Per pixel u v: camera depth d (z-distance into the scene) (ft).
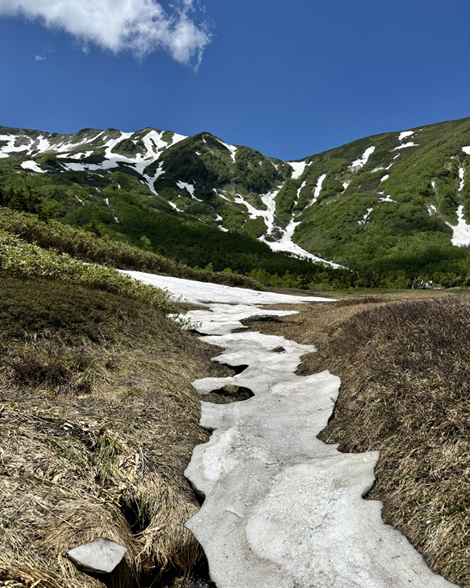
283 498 9.03
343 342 19.01
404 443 10.04
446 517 7.57
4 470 7.97
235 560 7.65
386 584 6.61
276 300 61.05
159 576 7.80
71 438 9.91
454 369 11.48
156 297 31.78
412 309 18.52
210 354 23.45
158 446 11.10
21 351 13.43
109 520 7.93
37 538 6.79
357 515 8.18
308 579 6.91
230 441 11.87
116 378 14.64
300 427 13.07
